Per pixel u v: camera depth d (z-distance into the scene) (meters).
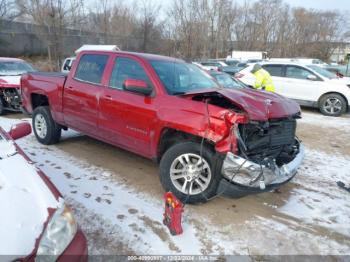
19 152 2.49
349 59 22.66
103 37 32.12
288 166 3.45
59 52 22.58
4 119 7.75
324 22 56.69
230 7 41.28
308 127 8.36
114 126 4.22
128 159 5.01
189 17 34.25
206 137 3.21
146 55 4.30
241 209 3.64
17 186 2.01
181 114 3.43
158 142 3.73
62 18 22.02
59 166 4.59
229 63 27.14
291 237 3.15
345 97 9.86
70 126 5.06
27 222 1.80
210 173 3.38
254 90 4.17
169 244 2.91
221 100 3.52
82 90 4.61
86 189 3.90
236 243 3.00
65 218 1.98
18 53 28.95
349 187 4.39
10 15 28.48
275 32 50.78
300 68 10.60
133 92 3.95
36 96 5.64
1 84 8.02
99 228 3.09
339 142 6.92
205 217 3.41
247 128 3.24
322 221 3.48
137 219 3.28
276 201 3.90
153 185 4.11
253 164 3.08
